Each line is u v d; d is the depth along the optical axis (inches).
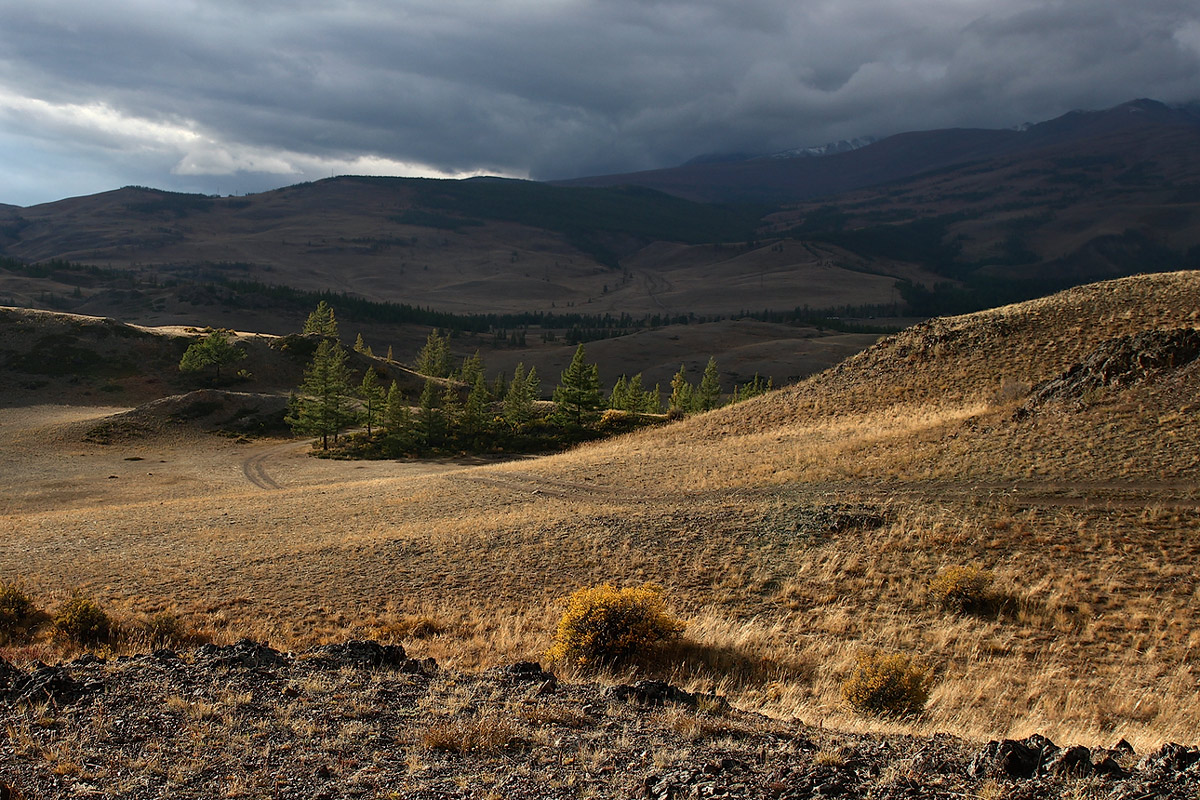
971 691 540.1
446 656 624.7
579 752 331.3
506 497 1517.0
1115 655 597.9
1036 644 631.8
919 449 1341.0
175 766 297.3
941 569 804.6
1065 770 290.0
